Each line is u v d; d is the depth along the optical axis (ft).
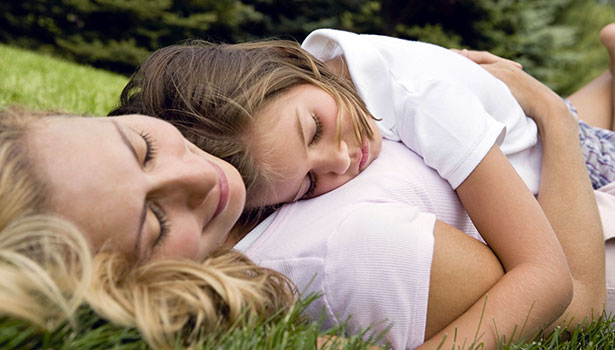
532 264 4.60
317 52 6.59
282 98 5.14
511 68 7.07
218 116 5.09
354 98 5.61
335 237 4.60
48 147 3.48
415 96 5.57
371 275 4.37
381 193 5.00
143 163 3.72
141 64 6.05
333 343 3.83
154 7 39.04
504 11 44.39
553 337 4.78
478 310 4.39
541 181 6.07
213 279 3.86
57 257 3.29
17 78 14.61
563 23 49.65
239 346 3.55
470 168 5.13
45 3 38.04
